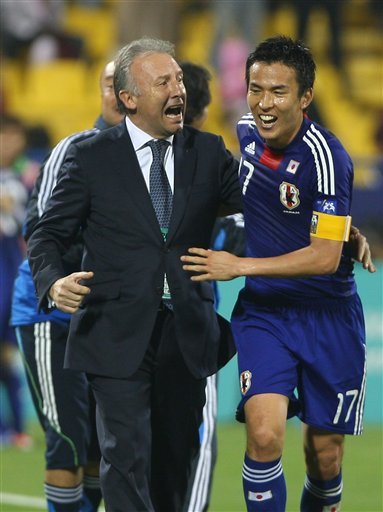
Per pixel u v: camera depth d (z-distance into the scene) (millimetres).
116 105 19266
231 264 16406
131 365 16641
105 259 16828
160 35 51406
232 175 17625
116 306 16750
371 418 37219
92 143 16969
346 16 58719
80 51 52562
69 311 16094
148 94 16562
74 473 19938
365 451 32500
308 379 17969
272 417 16938
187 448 17656
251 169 17406
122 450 16672
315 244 16828
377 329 37156
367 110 54500
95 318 16828
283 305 17828
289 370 17469
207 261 16391
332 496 18844
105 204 16750
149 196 16828
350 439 34562
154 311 16750
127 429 16719
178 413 17438
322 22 55906
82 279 16281
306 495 19094
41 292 16547
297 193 17078
